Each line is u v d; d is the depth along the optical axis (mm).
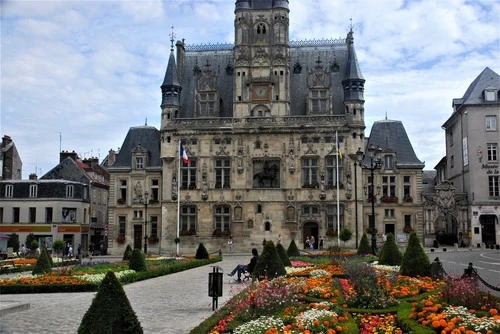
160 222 77812
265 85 76312
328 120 74562
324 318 16375
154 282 34688
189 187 75312
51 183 84875
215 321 17531
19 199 84000
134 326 14023
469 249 68312
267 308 18047
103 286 14148
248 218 74250
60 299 26844
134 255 38500
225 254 70562
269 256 31359
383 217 75250
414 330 15055
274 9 77688
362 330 16203
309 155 74062
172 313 21969
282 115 75500
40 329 18891
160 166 79312
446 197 75500
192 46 85812
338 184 69875
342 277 30203
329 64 81375
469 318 15062
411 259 28656
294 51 83375
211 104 78750
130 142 81938
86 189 90250
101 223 99375
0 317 21422
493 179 75812
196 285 32625
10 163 94000
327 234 72750
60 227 83812
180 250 74500
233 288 29766
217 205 74750
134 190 79188
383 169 75875
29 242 76375
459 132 81750
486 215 75438
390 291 21562
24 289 29594
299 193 73812
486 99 77250
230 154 75250
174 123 76500
